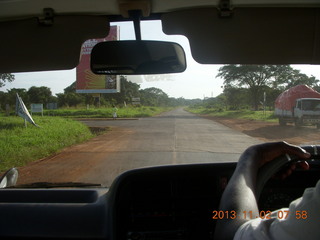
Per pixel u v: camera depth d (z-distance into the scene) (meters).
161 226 2.17
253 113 15.38
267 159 1.25
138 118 33.00
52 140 12.63
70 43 2.59
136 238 2.12
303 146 2.12
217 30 2.41
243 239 1.02
